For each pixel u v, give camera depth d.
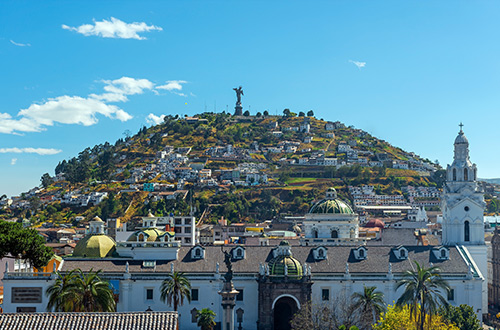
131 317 97.31
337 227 178.38
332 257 153.50
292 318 141.75
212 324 134.12
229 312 101.50
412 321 119.12
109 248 159.62
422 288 117.69
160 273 145.62
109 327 94.75
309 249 156.12
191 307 144.75
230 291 102.00
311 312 132.88
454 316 134.88
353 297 138.38
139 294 144.88
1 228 144.38
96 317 96.88
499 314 158.25
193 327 144.12
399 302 122.06
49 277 142.12
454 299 149.38
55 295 119.19
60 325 94.69
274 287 141.38
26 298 141.88
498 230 195.00
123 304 143.50
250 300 146.00
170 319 97.44
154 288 145.12
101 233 165.75
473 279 149.25
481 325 148.88
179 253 154.38
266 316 140.88
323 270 148.88
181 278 135.88
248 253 153.50
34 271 160.12
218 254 153.12
